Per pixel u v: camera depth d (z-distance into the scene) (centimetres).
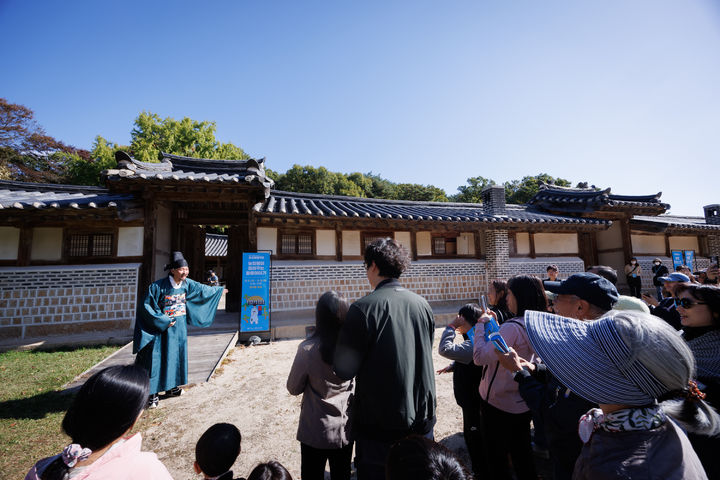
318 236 937
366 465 163
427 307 191
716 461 157
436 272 1038
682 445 98
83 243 786
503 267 1065
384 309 170
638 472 92
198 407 432
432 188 4347
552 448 154
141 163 830
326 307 211
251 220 832
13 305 722
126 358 617
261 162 974
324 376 214
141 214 786
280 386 502
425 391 175
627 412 101
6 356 639
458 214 1183
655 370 93
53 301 741
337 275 920
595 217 1319
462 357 258
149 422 392
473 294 1066
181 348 462
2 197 814
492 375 224
